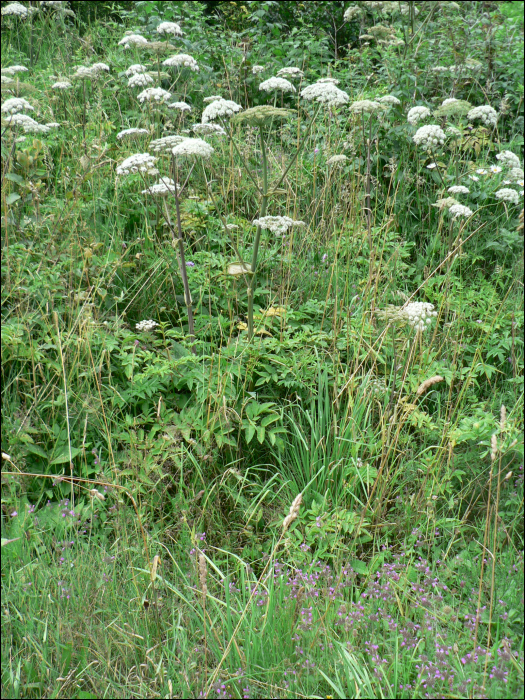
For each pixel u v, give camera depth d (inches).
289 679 95.2
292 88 149.9
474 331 162.1
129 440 123.6
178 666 98.6
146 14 326.6
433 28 300.0
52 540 111.9
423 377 137.9
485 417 121.2
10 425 121.0
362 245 180.9
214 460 127.8
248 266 143.6
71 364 132.4
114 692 94.6
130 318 158.4
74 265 146.7
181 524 119.3
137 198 179.9
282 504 127.0
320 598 108.4
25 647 99.4
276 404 136.9
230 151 191.8
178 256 152.8
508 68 263.6
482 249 188.2
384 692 94.2
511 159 189.6
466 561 114.6
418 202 201.2
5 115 146.1
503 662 93.0
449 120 234.1
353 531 120.1
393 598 107.1
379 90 231.9
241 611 105.6
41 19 309.0
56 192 174.6
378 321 153.6
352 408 132.4
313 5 369.1
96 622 104.3
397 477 132.2
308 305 158.4
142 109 219.0
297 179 196.5
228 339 144.9
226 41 309.9
